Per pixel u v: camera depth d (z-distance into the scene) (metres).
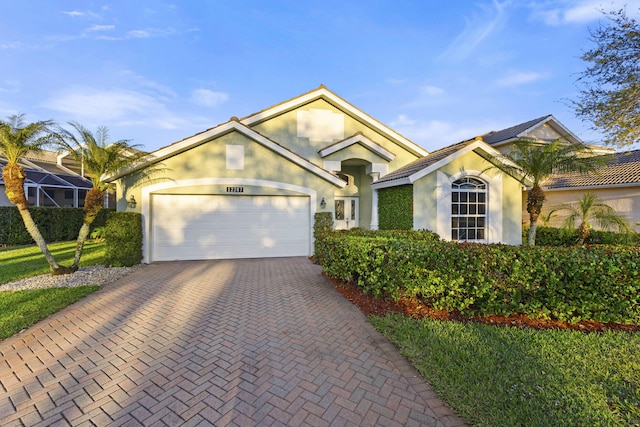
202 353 4.43
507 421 2.95
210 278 8.88
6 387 3.63
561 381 3.59
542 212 17.69
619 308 5.27
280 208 12.52
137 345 4.69
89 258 11.85
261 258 12.17
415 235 9.77
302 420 3.05
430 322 5.25
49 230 16.81
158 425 3.00
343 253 7.42
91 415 3.15
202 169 11.69
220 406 3.27
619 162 16.61
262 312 6.10
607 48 9.42
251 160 12.11
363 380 3.73
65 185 21.12
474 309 5.78
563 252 5.54
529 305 5.46
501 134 20.12
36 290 7.39
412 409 3.20
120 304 6.60
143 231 11.14
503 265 5.45
